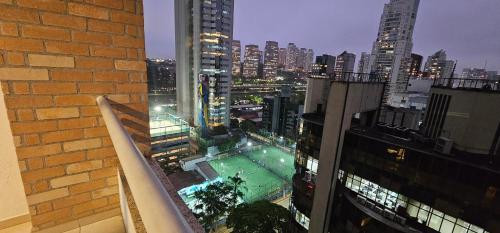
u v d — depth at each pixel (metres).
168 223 0.42
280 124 62.78
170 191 1.60
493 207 8.49
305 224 15.83
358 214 12.63
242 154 45.47
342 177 13.34
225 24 59.03
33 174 1.81
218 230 23.77
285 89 65.31
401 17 103.00
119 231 2.03
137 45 2.01
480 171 8.67
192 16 56.56
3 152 1.91
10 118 1.64
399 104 32.47
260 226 14.74
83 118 1.90
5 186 1.96
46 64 1.68
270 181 35.78
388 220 11.16
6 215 2.00
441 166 9.59
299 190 16.02
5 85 1.59
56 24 1.67
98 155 2.04
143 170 0.68
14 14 1.54
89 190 2.07
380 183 11.62
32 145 1.76
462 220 9.21
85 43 1.79
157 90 123.19
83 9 1.73
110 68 1.92
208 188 21.80
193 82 59.94
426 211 10.17
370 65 117.12
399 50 104.38
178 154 43.56
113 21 1.87
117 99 2.00
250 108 103.44
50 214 1.95
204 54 56.84
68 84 1.78
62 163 1.91
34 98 1.69
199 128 52.97
